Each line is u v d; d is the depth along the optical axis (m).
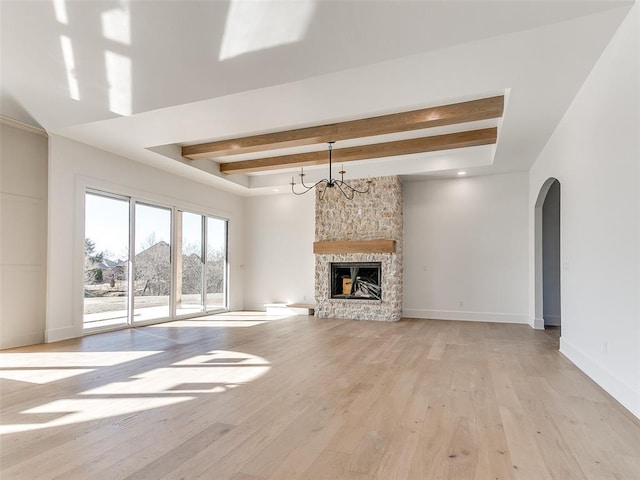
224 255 8.77
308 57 3.16
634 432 2.41
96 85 3.88
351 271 7.81
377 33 2.84
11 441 2.27
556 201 6.96
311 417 2.64
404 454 2.12
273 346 4.95
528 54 3.05
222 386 3.31
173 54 3.29
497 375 3.66
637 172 2.61
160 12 2.86
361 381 3.47
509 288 7.09
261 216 9.17
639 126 2.56
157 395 3.07
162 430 2.43
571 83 3.54
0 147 4.66
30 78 3.90
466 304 7.36
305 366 3.97
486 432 2.41
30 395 3.06
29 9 2.92
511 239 7.12
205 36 3.06
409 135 5.82
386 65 3.24
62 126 4.84
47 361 4.13
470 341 5.31
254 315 8.12
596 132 3.32
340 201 7.77
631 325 2.73
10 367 3.89
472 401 2.96
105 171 5.80
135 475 1.90
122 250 6.20
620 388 2.91
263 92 3.79
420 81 3.50
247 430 2.43
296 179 8.15
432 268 7.61
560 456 2.11
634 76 2.59
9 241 4.73
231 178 7.92
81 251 5.46
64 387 3.27
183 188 7.41
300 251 8.78
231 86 3.64
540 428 2.47
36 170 5.01
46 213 5.11
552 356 4.43
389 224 7.36
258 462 2.03
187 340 5.33
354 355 4.47
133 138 5.23
